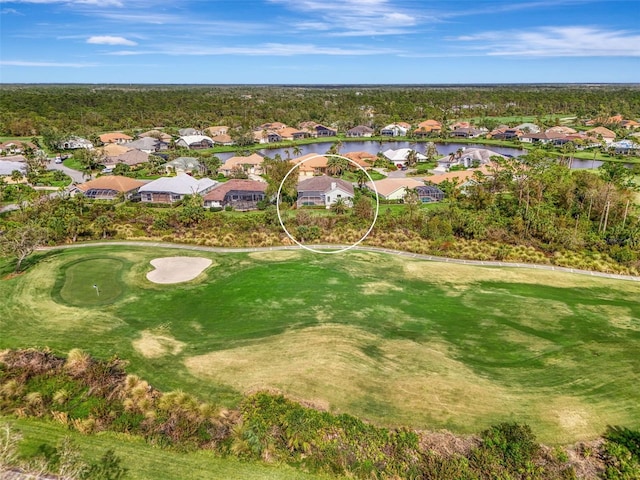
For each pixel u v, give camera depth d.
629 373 23.98
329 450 19.14
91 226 49.12
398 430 20.08
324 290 34.06
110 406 21.64
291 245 45.88
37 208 55.97
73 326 28.88
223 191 67.31
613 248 41.84
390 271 38.12
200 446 19.42
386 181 73.06
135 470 18.23
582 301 32.69
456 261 41.44
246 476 18.11
